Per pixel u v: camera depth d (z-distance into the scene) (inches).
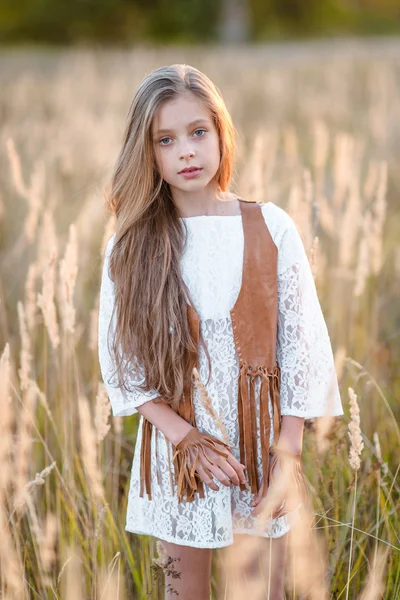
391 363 141.8
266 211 82.7
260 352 80.7
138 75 440.5
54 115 363.9
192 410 81.3
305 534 85.1
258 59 570.3
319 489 100.0
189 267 81.7
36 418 124.0
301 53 652.1
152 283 80.7
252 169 128.9
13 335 148.9
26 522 101.6
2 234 203.3
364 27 1108.5
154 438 83.8
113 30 1096.2
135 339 81.3
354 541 95.8
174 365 80.0
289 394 81.4
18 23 1105.4
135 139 80.9
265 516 74.4
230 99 361.1
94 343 122.7
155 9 1093.1
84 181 234.7
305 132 324.5
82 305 156.6
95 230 182.9
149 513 85.1
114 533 94.1
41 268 140.9
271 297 80.7
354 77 446.0
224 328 81.1
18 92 406.3
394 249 186.5
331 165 250.8
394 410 124.5
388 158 257.6
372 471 100.6
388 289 170.7
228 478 78.5
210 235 82.0
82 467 110.7
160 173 81.1
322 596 83.7
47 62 622.5
